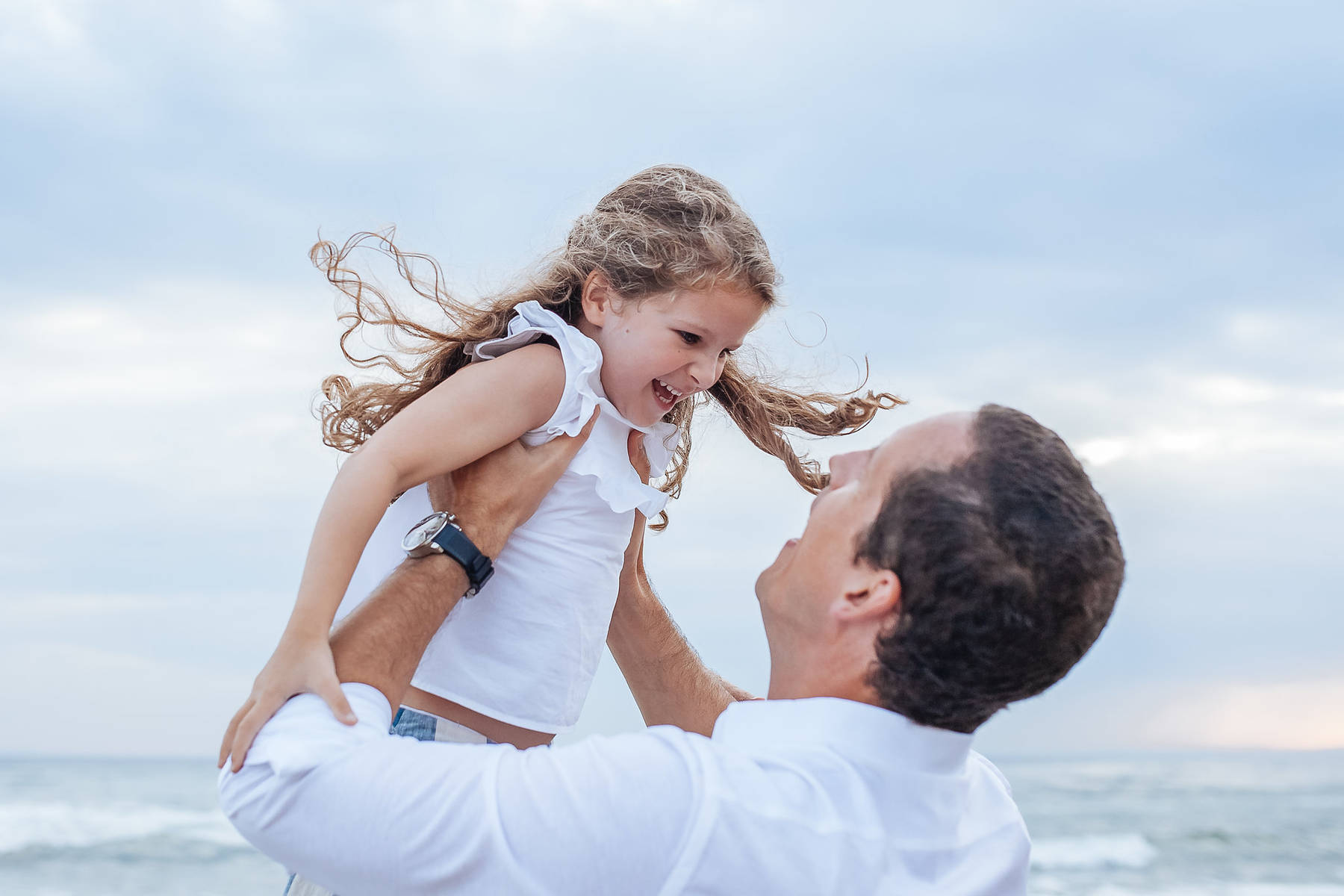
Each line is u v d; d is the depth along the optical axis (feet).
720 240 6.43
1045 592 3.85
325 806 3.68
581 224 6.97
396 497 5.46
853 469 4.58
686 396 7.02
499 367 5.49
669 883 3.60
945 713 4.10
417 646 4.46
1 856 52.19
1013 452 4.07
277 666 4.19
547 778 3.75
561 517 5.76
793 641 4.49
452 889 3.64
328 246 6.38
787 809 3.78
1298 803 78.02
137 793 74.23
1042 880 54.44
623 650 6.54
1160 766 102.27
